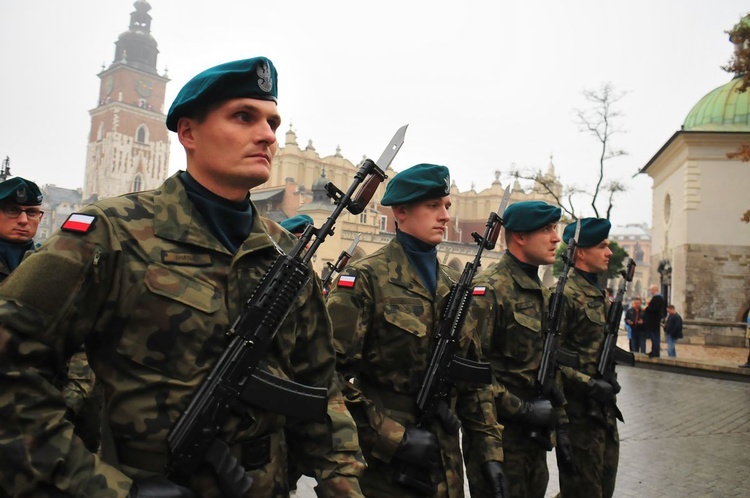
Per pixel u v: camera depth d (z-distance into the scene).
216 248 1.79
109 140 80.56
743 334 22.67
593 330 4.94
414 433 2.82
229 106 1.82
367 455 2.90
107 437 1.69
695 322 23.30
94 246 1.58
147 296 1.64
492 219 3.57
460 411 3.41
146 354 1.63
